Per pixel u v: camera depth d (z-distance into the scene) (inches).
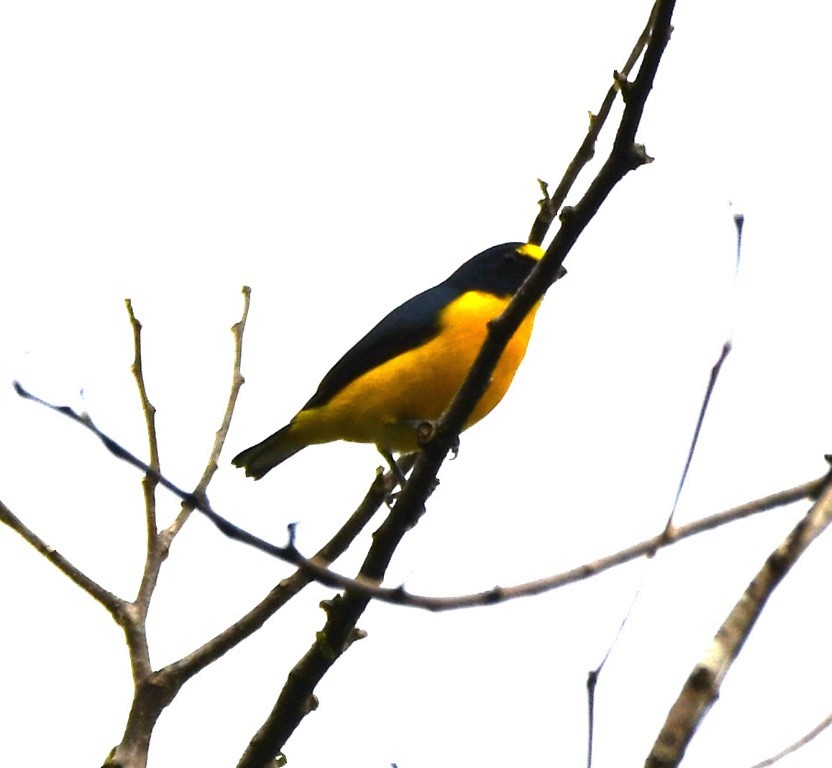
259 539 247.8
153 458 423.8
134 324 428.1
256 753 412.5
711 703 250.2
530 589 245.3
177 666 402.9
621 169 373.4
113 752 386.3
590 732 259.8
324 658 411.2
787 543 257.1
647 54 348.5
